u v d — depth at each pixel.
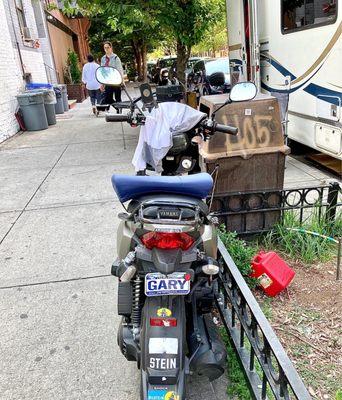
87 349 2.84
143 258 2.13
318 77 5.58
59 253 4.14
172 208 2.11
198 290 2.44
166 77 9.28
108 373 2.64
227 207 3.83
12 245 4.36
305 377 2.52
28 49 12.93
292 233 3.88
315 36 5.56
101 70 2.96
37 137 10.08
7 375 2.66
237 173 3.77
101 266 3.87
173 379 2.01
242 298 2.53
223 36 29.52
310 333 2.88
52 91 11.84
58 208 5.29
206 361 2.24
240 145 3.71
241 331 2.55
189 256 2.13
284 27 6.48
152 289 2.01
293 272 3.30
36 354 2.82
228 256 2.88
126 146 8.41
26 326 3.11
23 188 6.17
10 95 10.62
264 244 3.96
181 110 3.17
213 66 12.60
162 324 2.06
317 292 3.30
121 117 3.07
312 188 3.94
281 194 3.89
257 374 2.41
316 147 5.86
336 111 5.20
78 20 26.45
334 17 5.05
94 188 5.96
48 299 3.42
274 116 3.73
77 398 2.46
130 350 2.28
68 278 3.71
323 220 3.99
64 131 10.71
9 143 9.53
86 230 4.61
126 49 36.28
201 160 3.73
